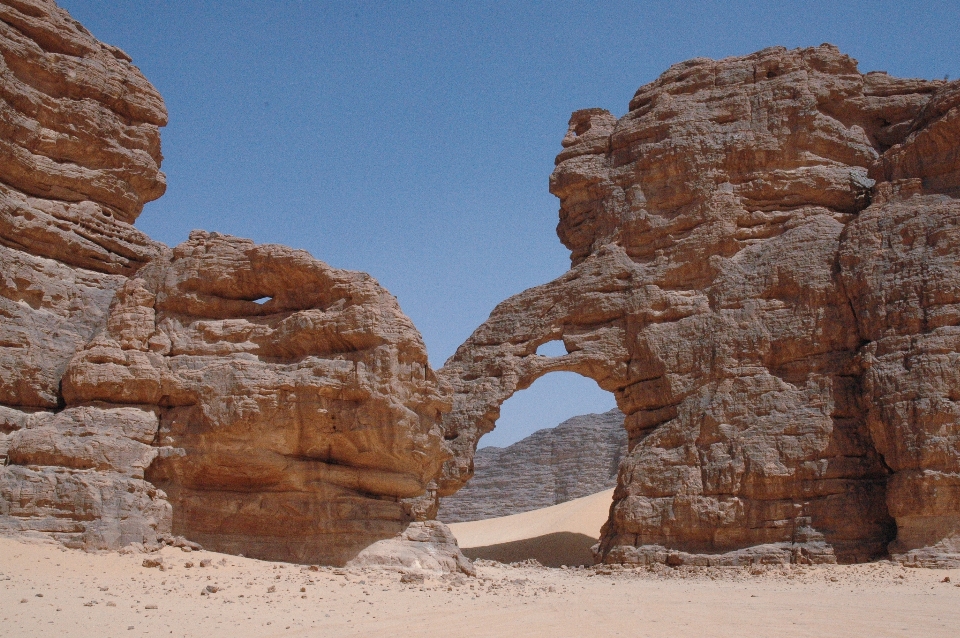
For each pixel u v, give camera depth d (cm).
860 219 3834
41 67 3138
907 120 4159
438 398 2770
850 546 3525
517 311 4341
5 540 2238
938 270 3566
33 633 1625
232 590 2106
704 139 4169
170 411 2661
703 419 3831
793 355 3809
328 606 2016
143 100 3428
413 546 2683
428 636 1764
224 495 2636
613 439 8831
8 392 2631
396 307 2739
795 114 4116
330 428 2628
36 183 3083
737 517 3669
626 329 4131
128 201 3334
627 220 4253
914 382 3453
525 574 3369
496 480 9181
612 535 3947
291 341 2716
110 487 2431
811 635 1919
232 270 2811
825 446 3641
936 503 3338
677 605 2352
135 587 2053
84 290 2980
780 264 3912
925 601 2514
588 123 4612
